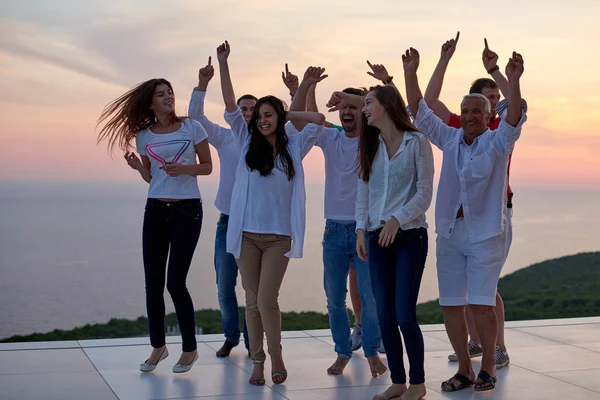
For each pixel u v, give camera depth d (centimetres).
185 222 439
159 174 442
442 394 409
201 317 1467
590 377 451
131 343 525
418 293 378
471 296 404
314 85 479
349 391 413
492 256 400
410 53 417
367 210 391
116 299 8569
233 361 482
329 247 445
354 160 434
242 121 439
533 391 418
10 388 411
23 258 11119
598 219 7850
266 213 414
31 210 13688
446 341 557
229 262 486
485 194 401
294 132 459
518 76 383
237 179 425
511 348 536
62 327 7475
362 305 443
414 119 422
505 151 394
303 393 407
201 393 406
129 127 449
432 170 375
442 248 416
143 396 399
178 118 451
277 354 427
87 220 13262
